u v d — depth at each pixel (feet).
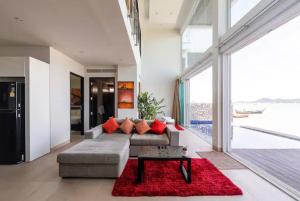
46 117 16.42
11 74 14.30
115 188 9.50
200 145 19.22
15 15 11.41
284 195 8.91
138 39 27.66
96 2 10.09
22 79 14.34
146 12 30.91
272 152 16.22
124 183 10.11
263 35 11.98
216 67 17.22
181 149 11.95
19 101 13.83
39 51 17.43
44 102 16.16
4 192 9.37
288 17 9.61
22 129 14.07
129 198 8.73
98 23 12.71
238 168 12.43
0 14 11.30
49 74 17.17
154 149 11.91
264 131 27.22
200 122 34.65
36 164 13.51
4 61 14.37
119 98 26.73
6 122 13.57
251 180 10.58
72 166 10.90
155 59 36.94
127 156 13.74
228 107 16.67
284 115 23.75
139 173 10.21
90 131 15.20
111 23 12.75
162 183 10.09
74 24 12.82
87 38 15.55
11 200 8.62
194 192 9.09
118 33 14.57
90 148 11.93
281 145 18.89
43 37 15.21
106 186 10.03
